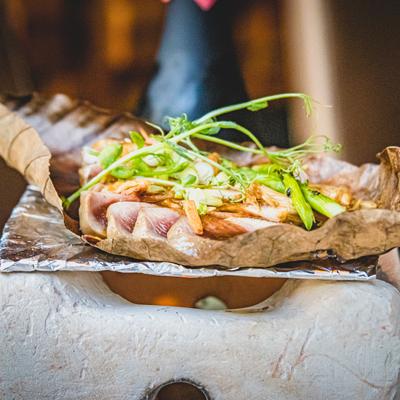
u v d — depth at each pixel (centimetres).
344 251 39
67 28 93
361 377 39
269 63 75
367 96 70
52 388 39
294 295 41
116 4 87
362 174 49
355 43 71
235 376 39
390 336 39
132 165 47
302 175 46
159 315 39
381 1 70
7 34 89
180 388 41
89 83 89
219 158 49
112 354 39
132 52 89
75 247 41
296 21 73
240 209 44
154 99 75
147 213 42
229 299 45
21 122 49
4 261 39
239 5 74
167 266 39
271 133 69
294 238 38
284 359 39
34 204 47
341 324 39
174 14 74
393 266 45
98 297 41
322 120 69
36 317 39
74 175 51
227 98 75
